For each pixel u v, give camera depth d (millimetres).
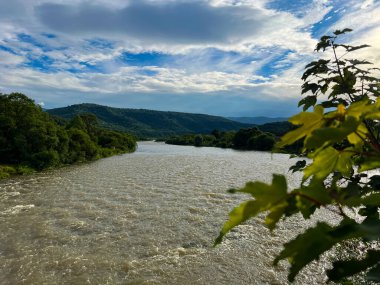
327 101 1882
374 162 890
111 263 10008
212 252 10812
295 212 696
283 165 34500
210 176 26688
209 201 17703
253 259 10227
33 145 32656
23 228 13070
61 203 17234
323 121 762
